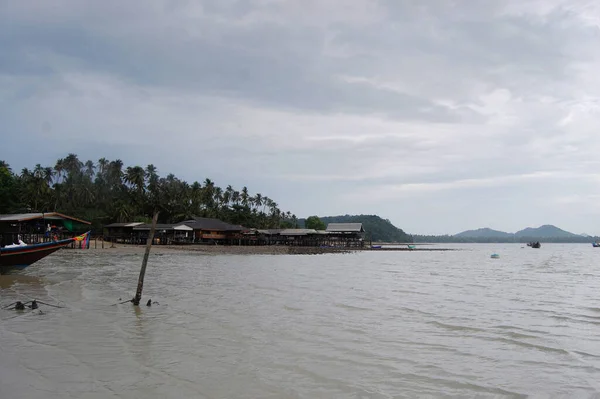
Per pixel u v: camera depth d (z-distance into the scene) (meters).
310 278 31.89
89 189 99.31
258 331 13.67
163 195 108.50
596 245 171.00
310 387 8.91
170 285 25.14
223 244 96.62
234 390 8.62
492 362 10.88
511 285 28.86
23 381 8.91
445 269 45.81
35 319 14.86
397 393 8.69
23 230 42.00
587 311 18.28
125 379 9.10
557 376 9.88
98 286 23.77
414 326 14.91
